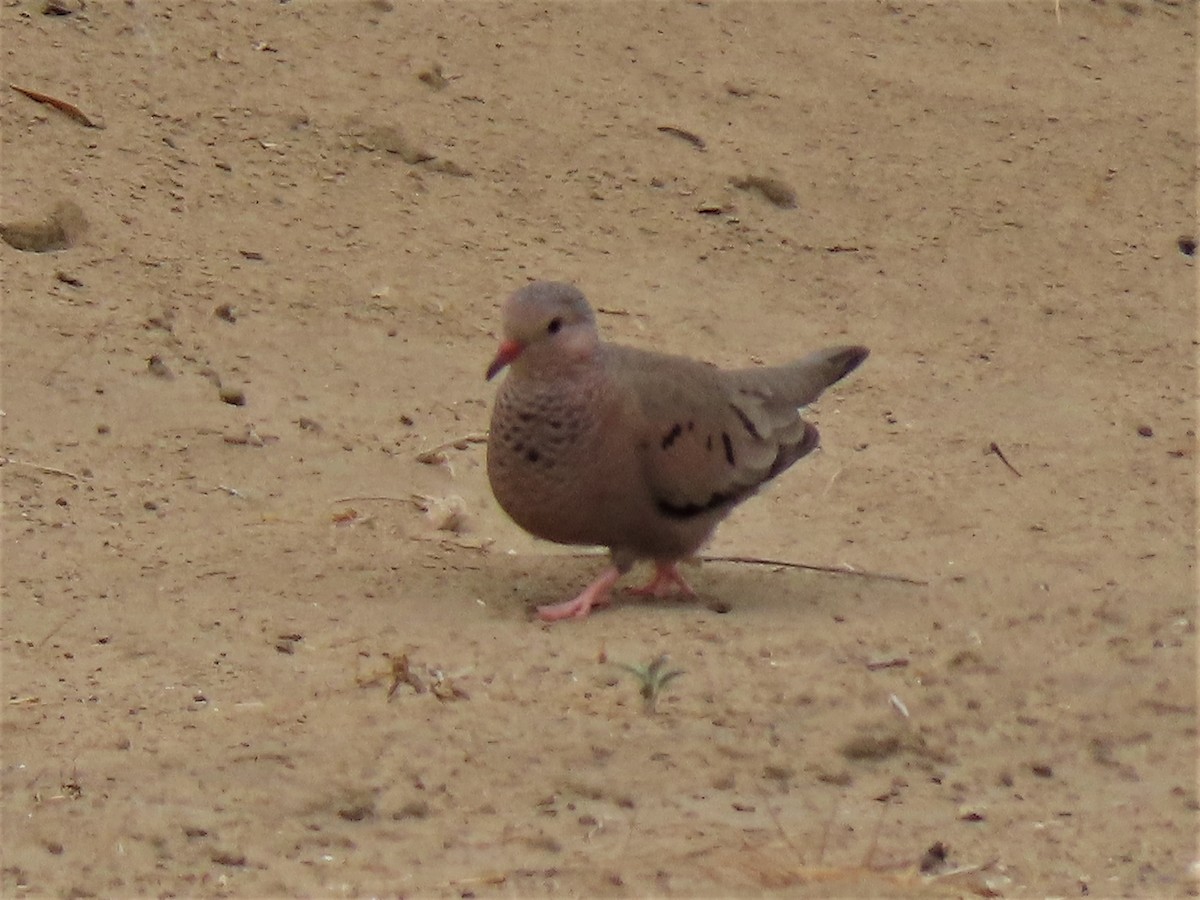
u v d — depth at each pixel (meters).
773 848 8.96
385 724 9.99
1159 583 12.80
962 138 20.14
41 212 15.62
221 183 16.69
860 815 9.44
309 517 13.02
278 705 10.15
